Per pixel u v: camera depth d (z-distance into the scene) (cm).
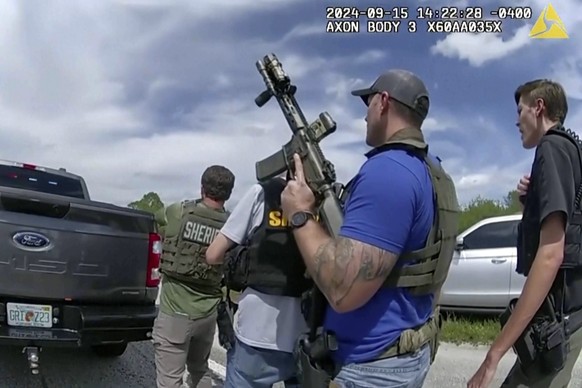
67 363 454
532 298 200
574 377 435
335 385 179
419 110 177
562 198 197
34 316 351
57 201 358
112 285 377
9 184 597
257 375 230
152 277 400
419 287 174
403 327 173
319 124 194
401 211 161
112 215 380
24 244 346
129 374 438
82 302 367
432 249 174
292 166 199
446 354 534
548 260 198
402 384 174
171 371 316
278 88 208
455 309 700
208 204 314
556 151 204
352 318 175
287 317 224
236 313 238
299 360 190
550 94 219
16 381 400
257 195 231
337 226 177
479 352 544
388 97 178
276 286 222
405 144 173
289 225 204
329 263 163
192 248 307
